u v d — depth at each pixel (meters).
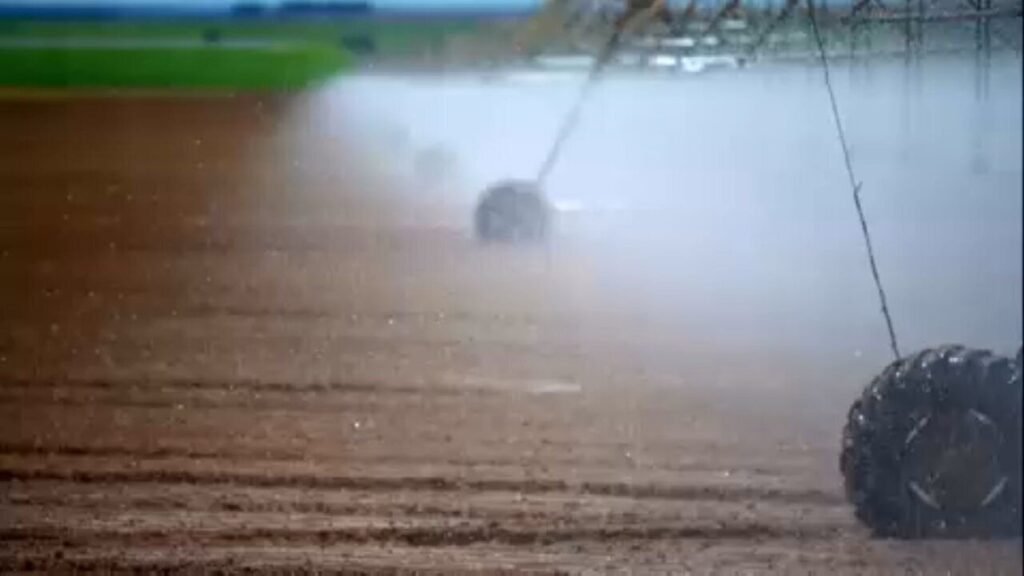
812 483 24.56
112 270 45.88
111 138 80.75
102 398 30.98
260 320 39.22
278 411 30.06
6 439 27.72
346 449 27.28
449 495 24.19
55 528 22.39
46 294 42.34
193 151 77.62
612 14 74.44
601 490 24.50
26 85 114.88
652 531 21.95
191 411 30.08
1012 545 20.58
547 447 27.48
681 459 26.38
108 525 22.70
